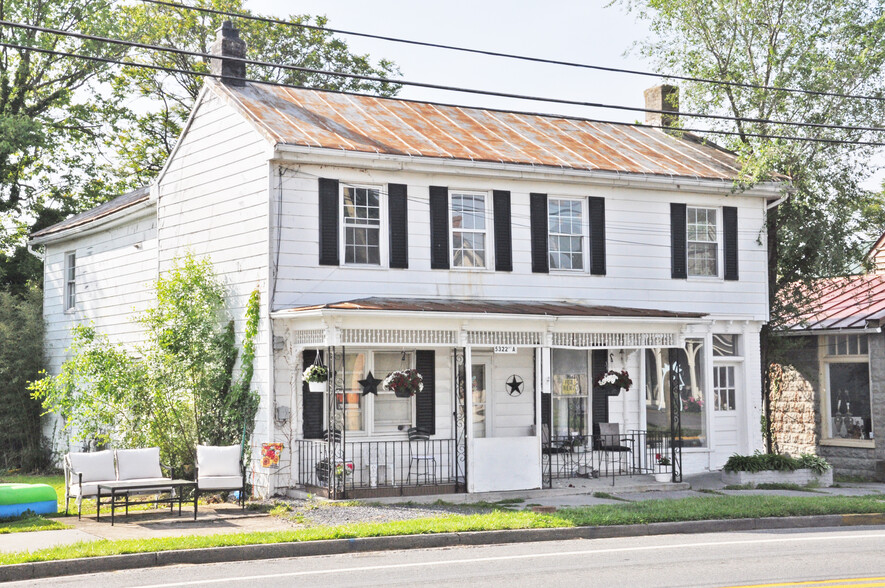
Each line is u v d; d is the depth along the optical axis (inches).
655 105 1106.7
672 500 684.7
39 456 1074.7
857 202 948.6
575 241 867.4
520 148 864.9
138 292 951.0
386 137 806.5
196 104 852.0
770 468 827.4
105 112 1457.9
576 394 859.4
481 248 819.4
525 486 731.4
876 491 797.2
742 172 907.4
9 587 418.9
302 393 738.2
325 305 676.7
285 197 738.2
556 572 442.0
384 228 778.8
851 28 919.7
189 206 852.0
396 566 463.5
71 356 1072.2
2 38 1328.7
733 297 936.3
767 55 952.3
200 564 477.7
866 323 927.7
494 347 745.6
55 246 1157.1
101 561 461.4
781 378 1062.4
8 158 1347.2
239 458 671.8
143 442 797.9
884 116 917.8
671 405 823.7
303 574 441.4
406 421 783.7
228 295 785.6
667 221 908.0
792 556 488.4
